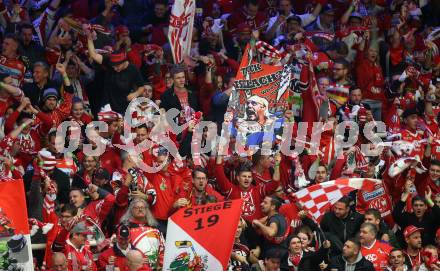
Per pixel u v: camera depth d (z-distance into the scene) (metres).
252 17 44.72
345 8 46.00
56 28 41.00
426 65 45.62
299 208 35.50
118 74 39.62
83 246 32.97
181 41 40.22
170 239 32.59
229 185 36.09
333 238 35.03
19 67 39.75
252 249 35.31
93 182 35.59
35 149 36.94
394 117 42.34
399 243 37.09
